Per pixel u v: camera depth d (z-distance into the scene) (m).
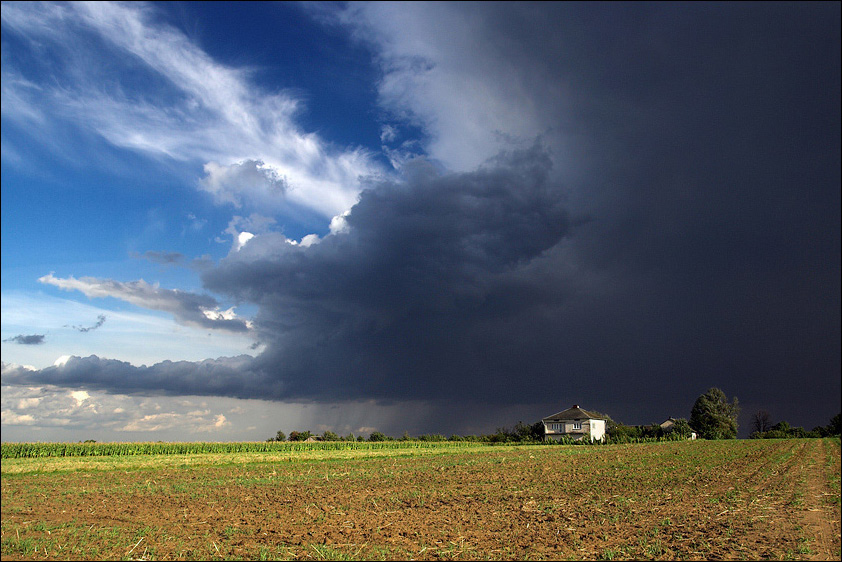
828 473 35.81
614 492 27.88
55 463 52.12
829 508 22.44
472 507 23.97
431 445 94.31
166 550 16.59
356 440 119.44
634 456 55.59
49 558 16.00
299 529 19.41
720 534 17.62
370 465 49.59
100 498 28.28
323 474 40.75
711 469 39.31
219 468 47.59
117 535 18.86
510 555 15.42
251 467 48.50
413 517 21.59
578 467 43.72
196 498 27.81
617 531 18.41
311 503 25.62
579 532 18.30
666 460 48.72
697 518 20.48
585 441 102.69
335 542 17.25
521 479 35.41
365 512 22.88
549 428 117.12
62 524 21.11
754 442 84.56
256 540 17.70
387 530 19.00
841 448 62.62
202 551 16.33
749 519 20.17
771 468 39.44
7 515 23.36
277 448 82.38
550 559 14.94
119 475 41.41
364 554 15.71
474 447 87.88
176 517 22.38
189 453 70.25
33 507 25.47
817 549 15.85
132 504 26.09
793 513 21.38
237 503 25.97
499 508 23.59
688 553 15.34
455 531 18.73
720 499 24.86
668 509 22.47
